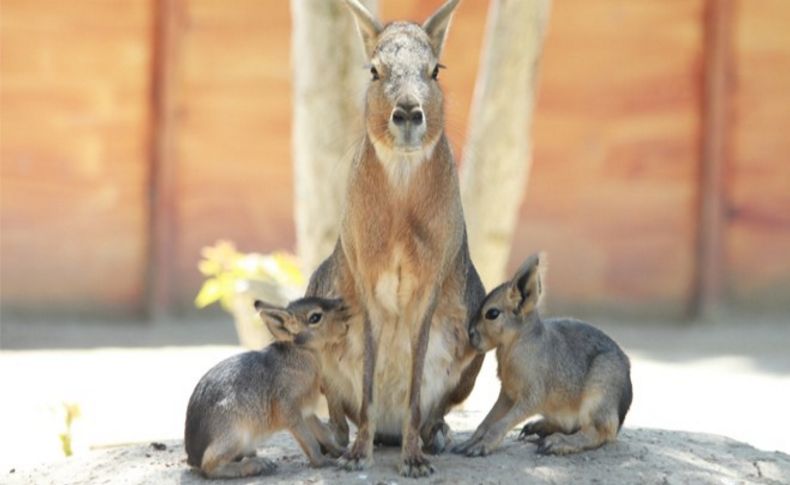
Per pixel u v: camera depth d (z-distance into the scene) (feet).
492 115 39.47
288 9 61.72
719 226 62.54
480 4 60.75
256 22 61.62
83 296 60.80
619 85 62.44
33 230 60.13
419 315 26.48
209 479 25.27
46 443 37.63
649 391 46.85
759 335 59.88
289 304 26.20
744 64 62.75
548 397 26.58
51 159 60.29
